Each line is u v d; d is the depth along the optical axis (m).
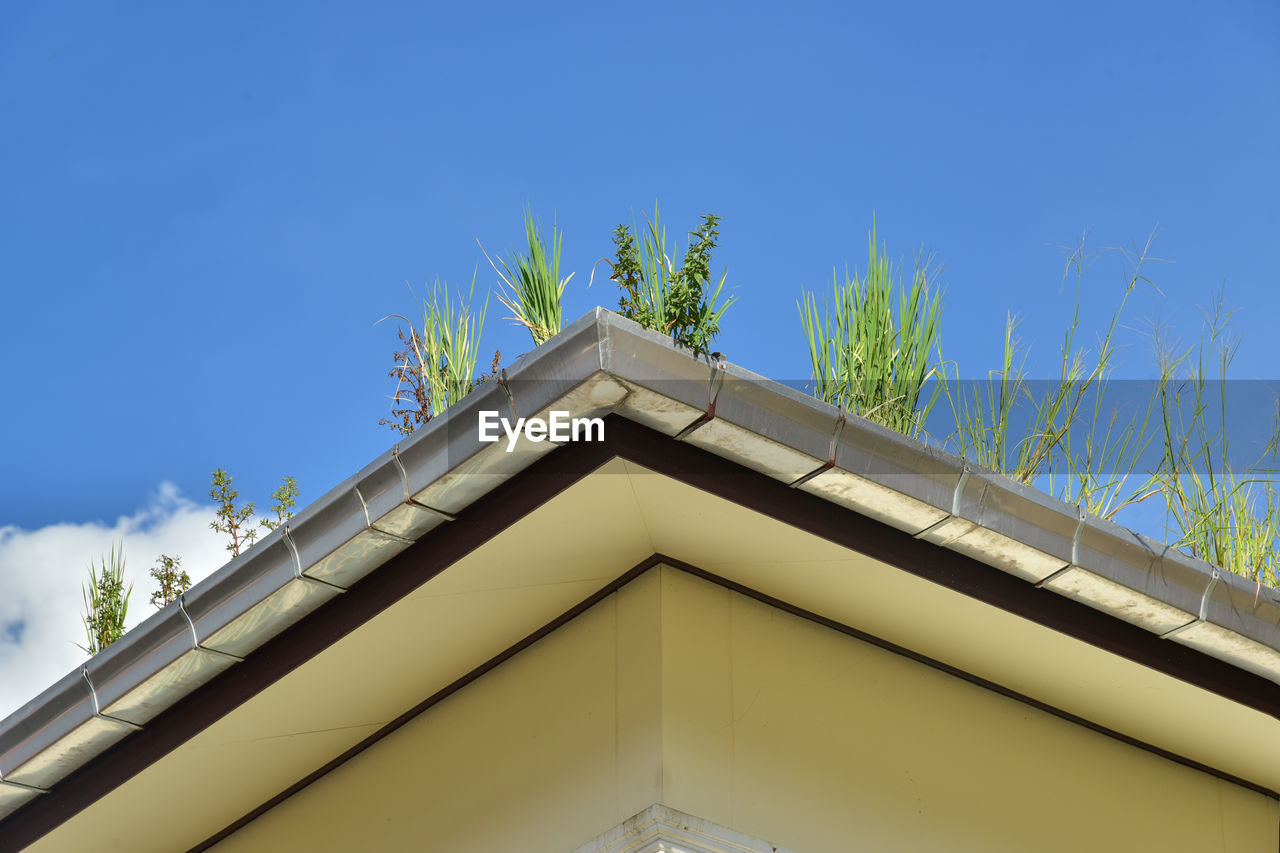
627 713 3.72
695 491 3.42
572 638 3.96
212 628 3.61
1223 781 4.38
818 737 3.83
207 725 3.91
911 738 3.97
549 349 3.13
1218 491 4.36
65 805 4.16
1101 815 4.14
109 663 3.78
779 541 3.58
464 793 4.04
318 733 4.18
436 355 4.95
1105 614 3.73
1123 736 4.27
